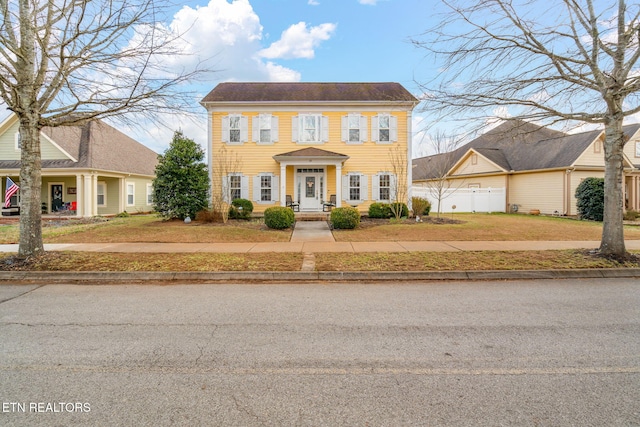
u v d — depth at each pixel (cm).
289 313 520
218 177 1967
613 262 800
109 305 560
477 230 1338
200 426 259
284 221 1414
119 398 297
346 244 1105
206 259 866
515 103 873
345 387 314
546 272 749
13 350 392
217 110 1970
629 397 296
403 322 482
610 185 855
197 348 398
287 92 2070
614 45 824
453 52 855
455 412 277
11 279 734
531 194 2330
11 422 263
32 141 833
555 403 288
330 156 1812
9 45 805
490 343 411
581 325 467
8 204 2159
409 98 1977
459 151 3086
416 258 871
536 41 818
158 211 1694
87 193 2050
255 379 329
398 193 1886
